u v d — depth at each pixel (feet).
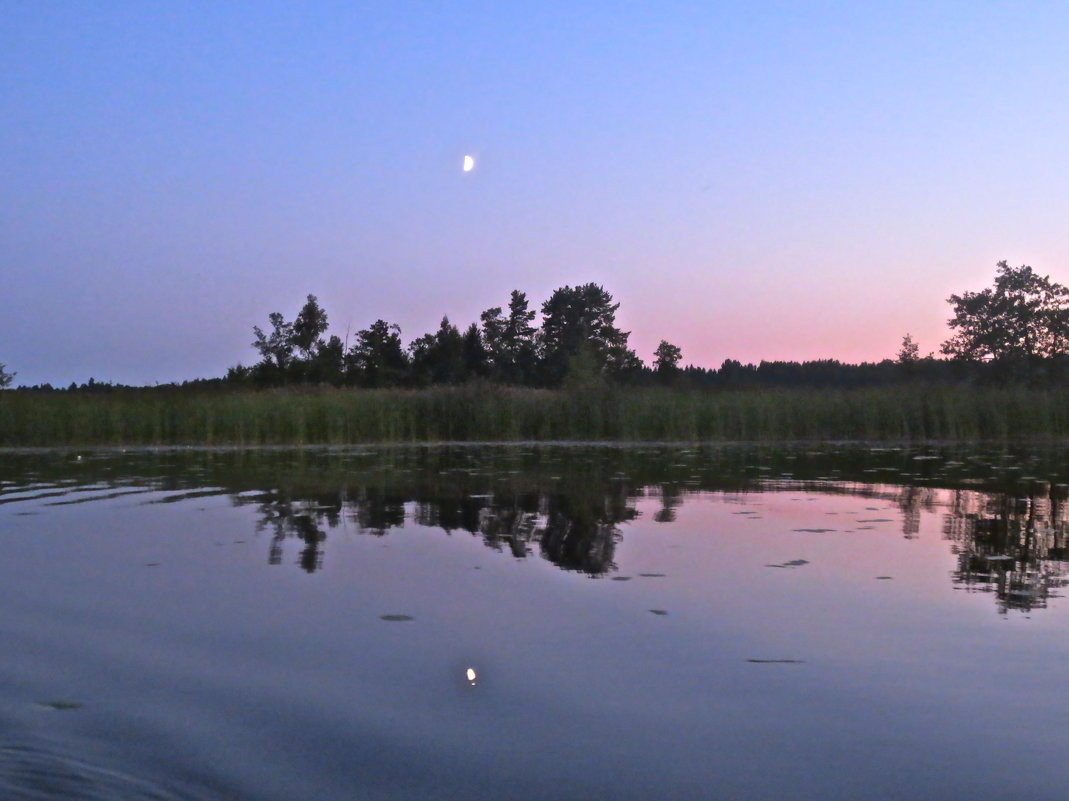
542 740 13.15
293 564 24.54
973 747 12.87
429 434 88.33
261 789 11.68
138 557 25.53
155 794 11.52
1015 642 17.48
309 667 16.19
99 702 14.57
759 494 40.50
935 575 23.22
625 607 20.07
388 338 163.43
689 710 14.21
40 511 34.76
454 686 15.21
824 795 11.53
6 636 18.02
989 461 61.87
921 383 104.94
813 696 14.78
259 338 134.51
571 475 49.67
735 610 19.77
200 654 16.90
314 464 57.93
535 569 23.89
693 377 208.13
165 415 80.33
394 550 26.50
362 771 12.19
